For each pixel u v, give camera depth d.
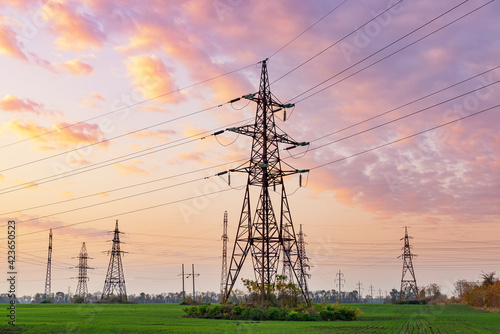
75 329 57.38
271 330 56.41
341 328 61.59
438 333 56.28
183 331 54.34
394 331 58.12
